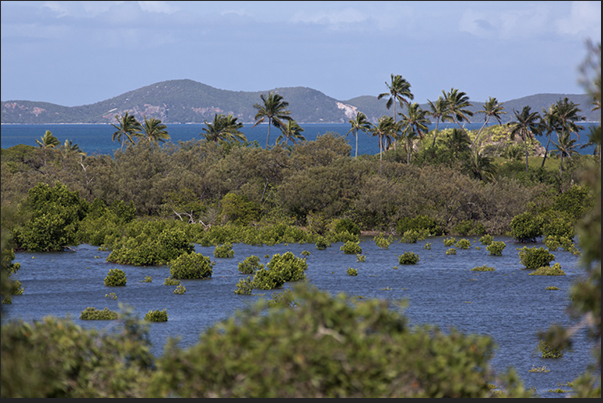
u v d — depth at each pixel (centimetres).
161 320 7294
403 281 10644
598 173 1820
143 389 2036
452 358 1859
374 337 1809
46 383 1906
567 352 5859
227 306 8338
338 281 10631
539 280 10775
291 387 1747
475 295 9294
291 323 1833
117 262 12838
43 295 9144
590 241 1773
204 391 1850
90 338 2148
